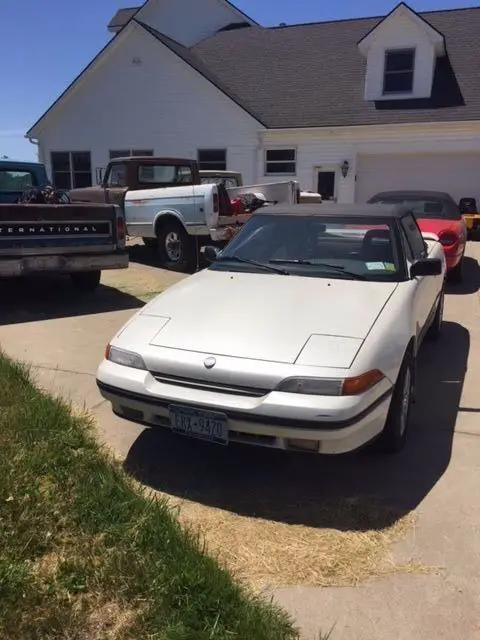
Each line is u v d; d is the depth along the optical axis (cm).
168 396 334
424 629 239
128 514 298
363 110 1794
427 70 1750
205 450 394
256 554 286
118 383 352
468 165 1686
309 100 1888
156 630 229
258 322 360
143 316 394
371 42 1780
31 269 732
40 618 233
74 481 326
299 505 330
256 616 235
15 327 688
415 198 991
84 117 2086
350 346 332
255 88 1988
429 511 322
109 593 248
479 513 320
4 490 312
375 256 454
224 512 323
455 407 464
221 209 987
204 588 248
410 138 1709
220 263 476
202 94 1897
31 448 360
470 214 1559
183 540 279
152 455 386
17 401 429
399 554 286
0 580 249
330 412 305
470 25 1966
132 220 1095
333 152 1792
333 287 410
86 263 777
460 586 263
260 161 1872
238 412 317
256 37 2228
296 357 325
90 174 2125
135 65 1964
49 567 263
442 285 632
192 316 378
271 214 511
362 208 504
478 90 1738
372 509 325
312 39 2134
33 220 727
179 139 1962
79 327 690
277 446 320
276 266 454
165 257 1069
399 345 355
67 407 434
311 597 257
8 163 902
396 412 367
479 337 666
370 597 257
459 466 370
